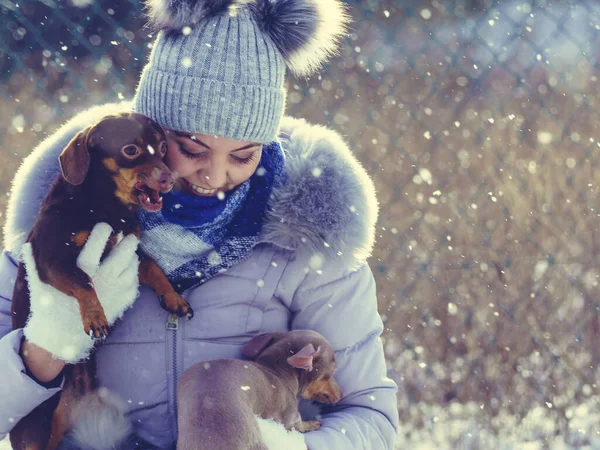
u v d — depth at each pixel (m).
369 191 2.57
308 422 2.47
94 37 6.28
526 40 5.73
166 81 2.42
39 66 6.39
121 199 2.34
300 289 2.57
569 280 5.02
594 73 6.33
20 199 2.46
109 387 2.47
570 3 5.68
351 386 2.60
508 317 4.95
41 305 2.27
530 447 4.40
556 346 4.89
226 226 2.49
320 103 6.34
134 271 2.38
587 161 5.39
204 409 2.04
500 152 5.65
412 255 5.14
